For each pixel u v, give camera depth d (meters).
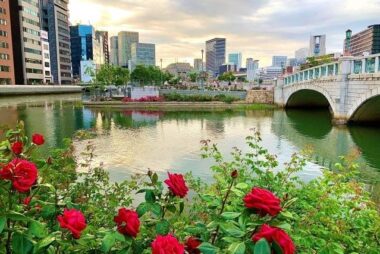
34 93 78.00
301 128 28.19
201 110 46.53
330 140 21.69
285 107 48.31
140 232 2.30
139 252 2.21
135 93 56.66
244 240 1.86
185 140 22.33
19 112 40.47
